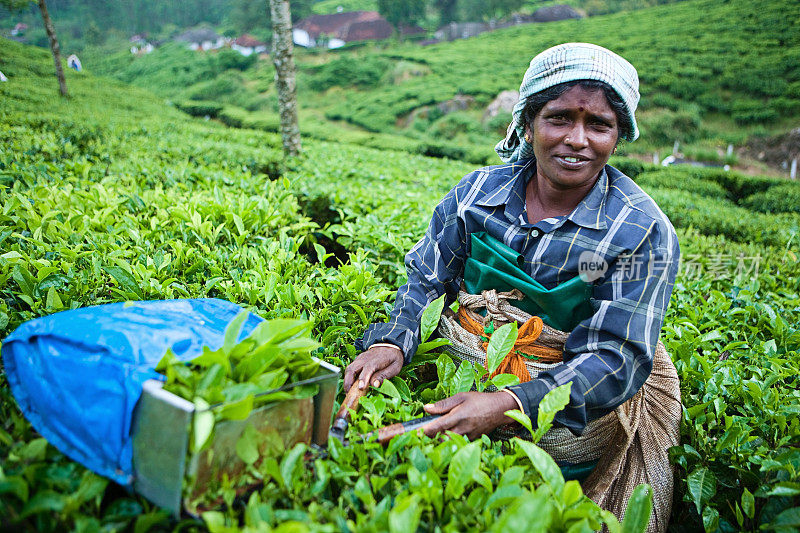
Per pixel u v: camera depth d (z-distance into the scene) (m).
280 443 1.35
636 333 1.66
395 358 1.85
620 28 46.38
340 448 1.45
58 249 2.47
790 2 40.06
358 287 2.48
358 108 38.59
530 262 1.81
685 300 3.25
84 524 1.11
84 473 1.25
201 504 1.22
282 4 8.77
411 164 10.23
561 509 1.29
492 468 1.49
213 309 1.59
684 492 2.06
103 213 2.96
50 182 3.87
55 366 1.30
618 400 1.67
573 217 1.75
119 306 1.52
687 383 2.32
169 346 1.30
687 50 37.31
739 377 2.25
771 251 5.19
